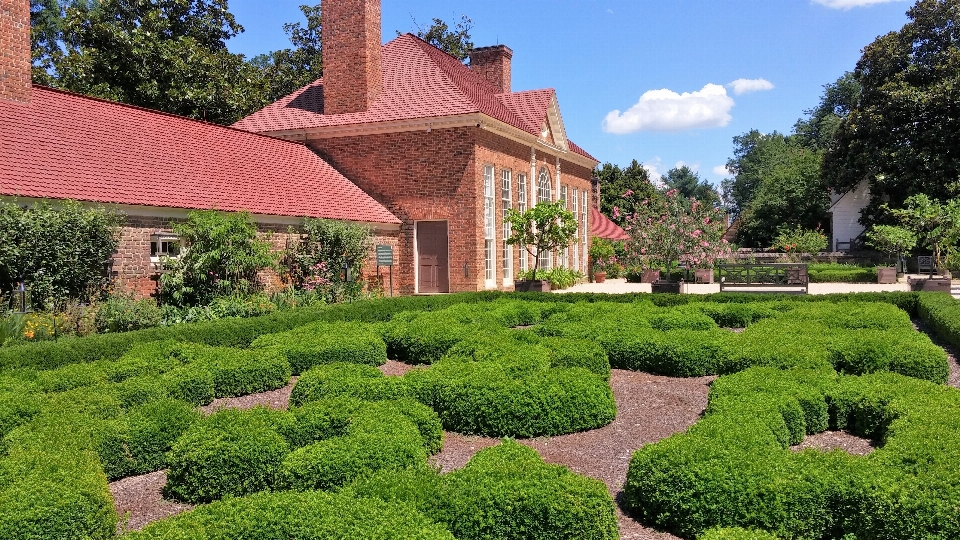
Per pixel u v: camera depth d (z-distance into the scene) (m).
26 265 11.03
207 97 26.58
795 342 9.52
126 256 13.48
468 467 4.86
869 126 34.62
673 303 16.91
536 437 6.95
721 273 21.08
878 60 35.66
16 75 14.24
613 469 6.00
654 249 20.91
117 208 13.28
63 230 11.51
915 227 26.31
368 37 21.77
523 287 21.41
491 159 21.98
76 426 5.85
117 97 25.34
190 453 5.35
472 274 20.92
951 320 11.55
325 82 22.44
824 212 45.72
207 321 12.09
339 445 5.29
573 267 29.56
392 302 15.78
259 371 8.90
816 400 6.89
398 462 5.27
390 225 21.11
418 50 24.03
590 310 13.86
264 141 20.41
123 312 11.64
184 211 14.72
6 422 6.21
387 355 11.27
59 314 10.84
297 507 4.09
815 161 46.38
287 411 6.30
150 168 15.25
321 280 17.16
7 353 8.54
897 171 34.66
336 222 17.92
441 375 7.71
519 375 8.04
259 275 15.88
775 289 22.30
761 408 6.21
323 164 21.75
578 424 7.07
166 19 27.73
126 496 5.52
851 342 9.33
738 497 4.57
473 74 27.92
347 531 3.81
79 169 13.59
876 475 4.57
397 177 21.59
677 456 4.92
